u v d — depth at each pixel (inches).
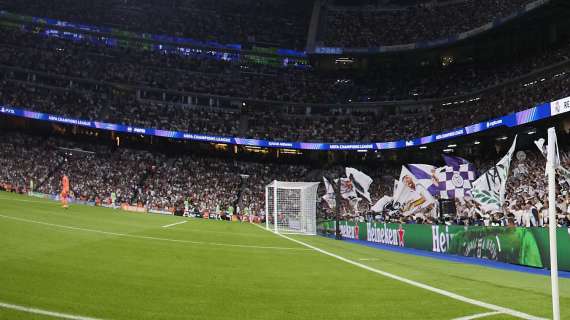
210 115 2229.3
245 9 2647.6
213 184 2027.6
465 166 759.1
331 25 2427.4
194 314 213.3
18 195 1375.5
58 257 342.6
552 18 1619.1
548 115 1175.6
